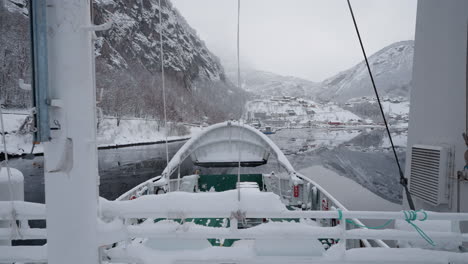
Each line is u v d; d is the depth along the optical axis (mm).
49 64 1524
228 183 7902
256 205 2029
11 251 2043
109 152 39781
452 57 2932
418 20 3467
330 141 65750
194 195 2084
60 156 1547
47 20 1509
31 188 17312
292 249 2078
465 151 2734
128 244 2072
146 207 2014
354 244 3768
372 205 15375
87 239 1648
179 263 2043
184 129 68125
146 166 28422
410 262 2053
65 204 1583
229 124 7645
